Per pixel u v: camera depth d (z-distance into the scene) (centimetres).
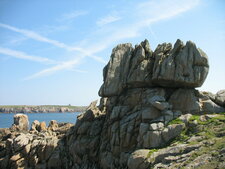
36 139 5134
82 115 5075
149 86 3975
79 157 4344
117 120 3909
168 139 3116
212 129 2956
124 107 3947
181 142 2914
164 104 3416
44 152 4797
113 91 4253
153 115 3459
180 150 2738
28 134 5756
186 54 3666
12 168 4856
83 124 4566
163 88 3912
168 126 3177
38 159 4803
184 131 3108
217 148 2517
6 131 6788
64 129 6231
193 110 3512
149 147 3153
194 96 3644
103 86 4369
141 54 4066
